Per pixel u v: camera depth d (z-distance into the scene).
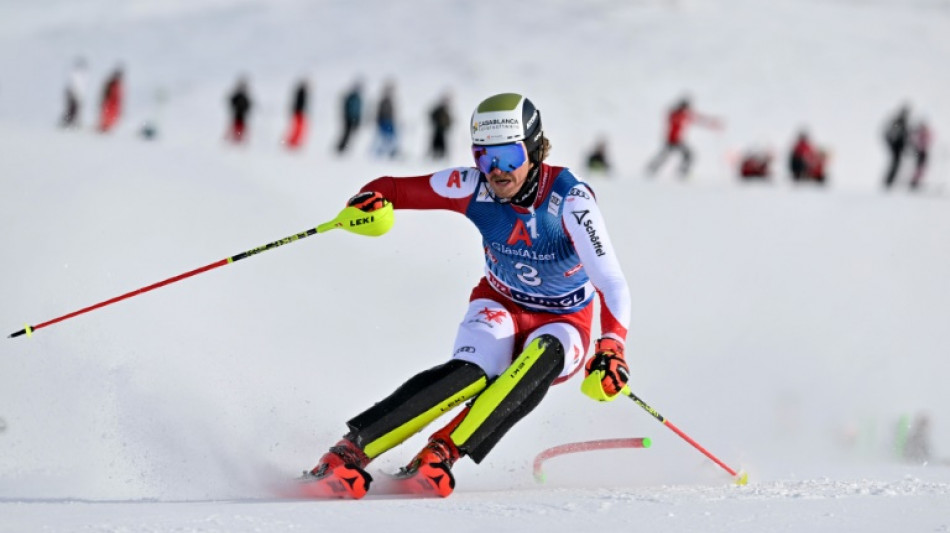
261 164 39.53
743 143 95.00
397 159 68.25
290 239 14.07
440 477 12.66
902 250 40.34
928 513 10.23
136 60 107.50
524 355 13.64
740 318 33.78
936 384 31.55
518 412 13.38
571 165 85.81
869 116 102.81
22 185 32.53
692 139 94.94
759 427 27.19
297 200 36.12
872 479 14.59
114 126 68.88
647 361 30.88
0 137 38.38
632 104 100.69
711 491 12.35
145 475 13.82
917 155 70.19
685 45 114.38
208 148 41.72
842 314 35.12
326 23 117.00
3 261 27.19
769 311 34.50
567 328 14.44
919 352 33.16
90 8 124.50
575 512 10.45
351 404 22.11
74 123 68.31
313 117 92.25
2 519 10.00
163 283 13.74
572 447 15.20
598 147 67.50
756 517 10.05
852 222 42.88
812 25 124.00
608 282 13.37
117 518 10.04
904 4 136.75
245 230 32.44
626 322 13.30
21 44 111.81
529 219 13.88
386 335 27.80
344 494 12.43
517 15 119.25
